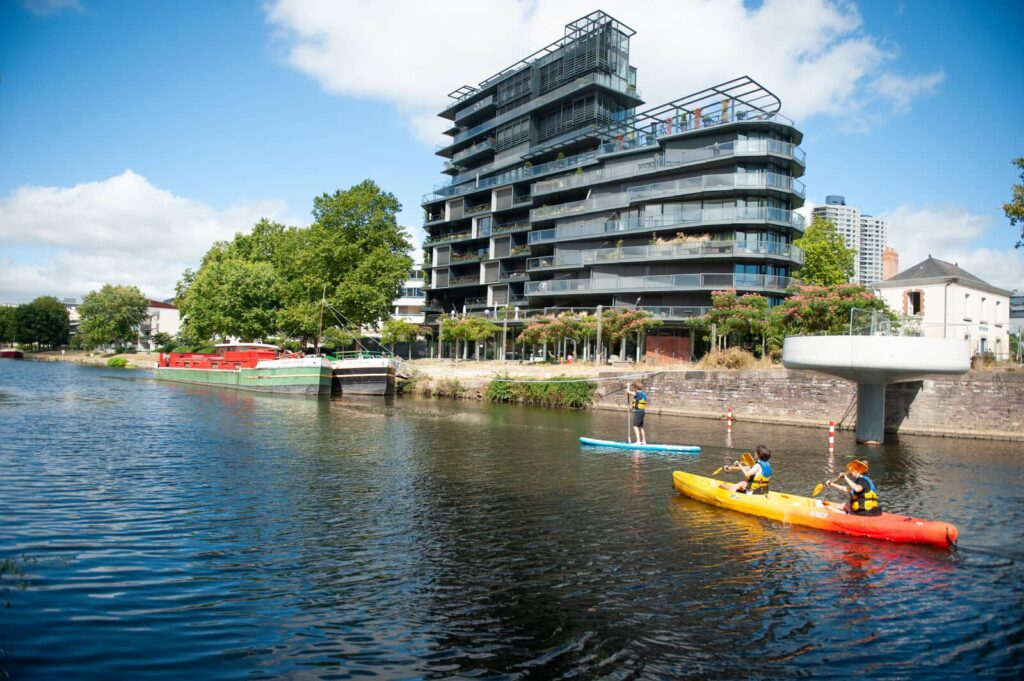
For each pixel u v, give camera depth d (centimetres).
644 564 934
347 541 1011
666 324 4625
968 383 2422
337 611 747
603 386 3622
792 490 1470
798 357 2234
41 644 642
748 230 4531
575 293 5297
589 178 5456
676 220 4747
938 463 1839
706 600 806
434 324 7012
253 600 772
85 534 1007
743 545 1035
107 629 682
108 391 3881
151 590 794
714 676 618
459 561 927
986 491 1468
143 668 603
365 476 1516
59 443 1853
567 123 6047
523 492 1383
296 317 5103
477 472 1602
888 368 2027
